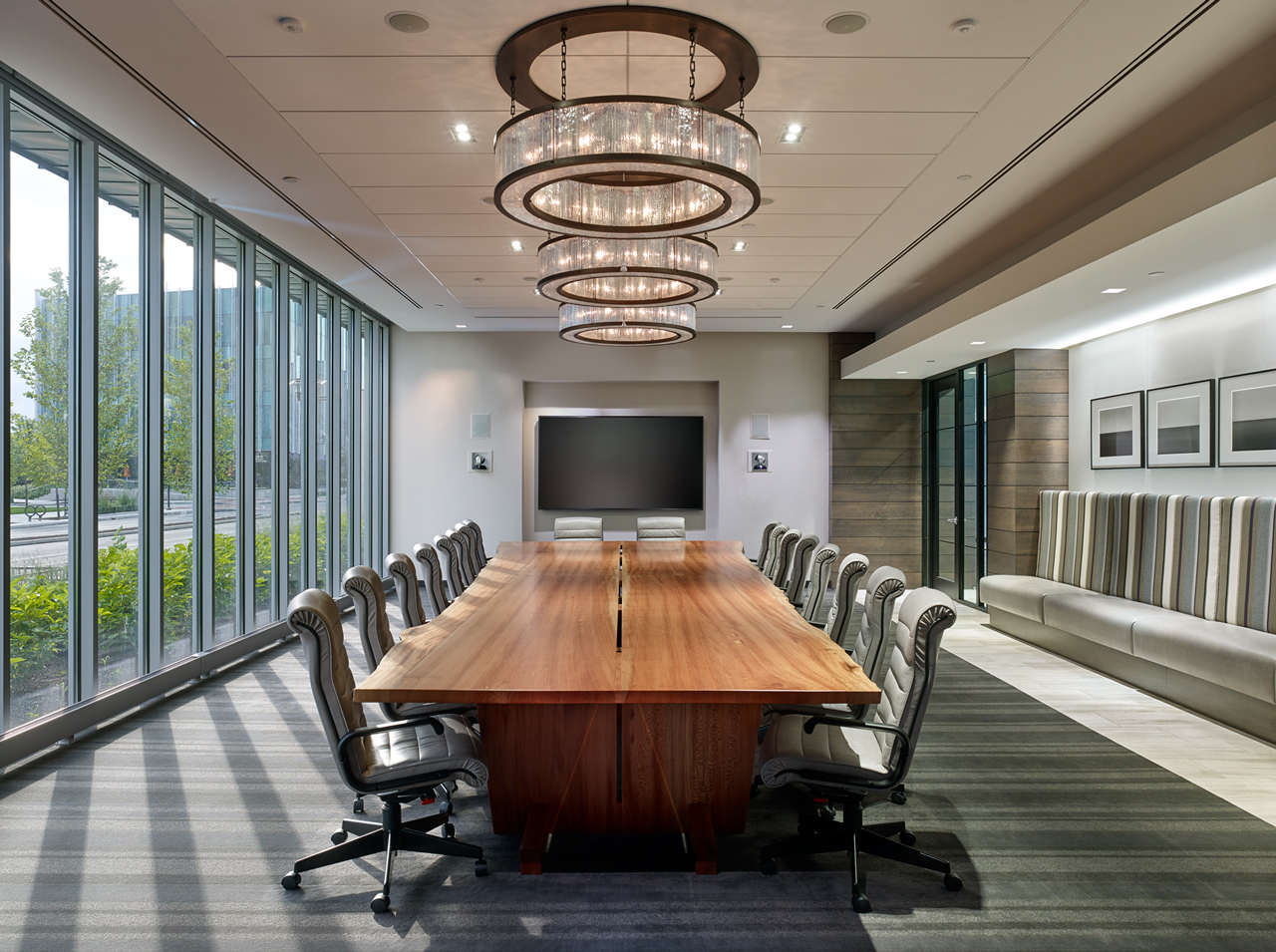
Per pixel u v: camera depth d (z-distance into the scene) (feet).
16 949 8.18
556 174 10.04
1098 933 8.57
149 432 17.25
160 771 13.19
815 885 9.59
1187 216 12.88
